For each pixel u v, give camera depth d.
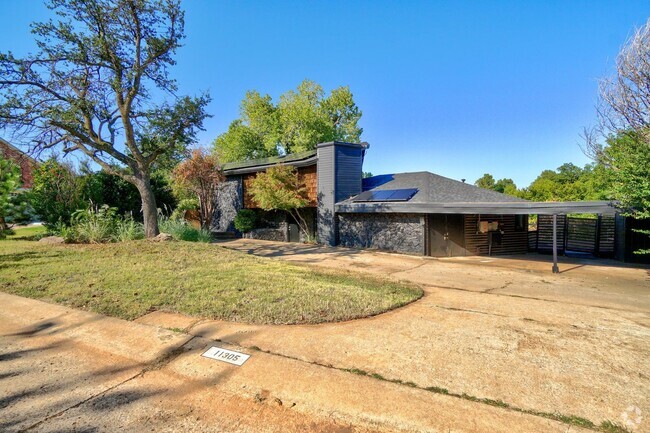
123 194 15.76
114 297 5.16
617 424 2.28
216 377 2.98
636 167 7.59
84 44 9.58
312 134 28.19
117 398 2.69
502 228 13.10
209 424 2.36
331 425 2.32
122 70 10.25
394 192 13.57
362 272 8.27
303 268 8.01
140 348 3.58
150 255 8.34
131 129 10.62
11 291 5.54
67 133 10.35
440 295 6.07
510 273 8.80
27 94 9.25
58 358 3.42
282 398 2.65
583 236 12.62
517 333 4.01
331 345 3.59
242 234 18.84
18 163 12.55
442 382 2.83
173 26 10.66
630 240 10.74
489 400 2.56
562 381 2.87
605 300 6.00
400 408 2.46
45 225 12.95
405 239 12.48
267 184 14.97
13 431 2.28
